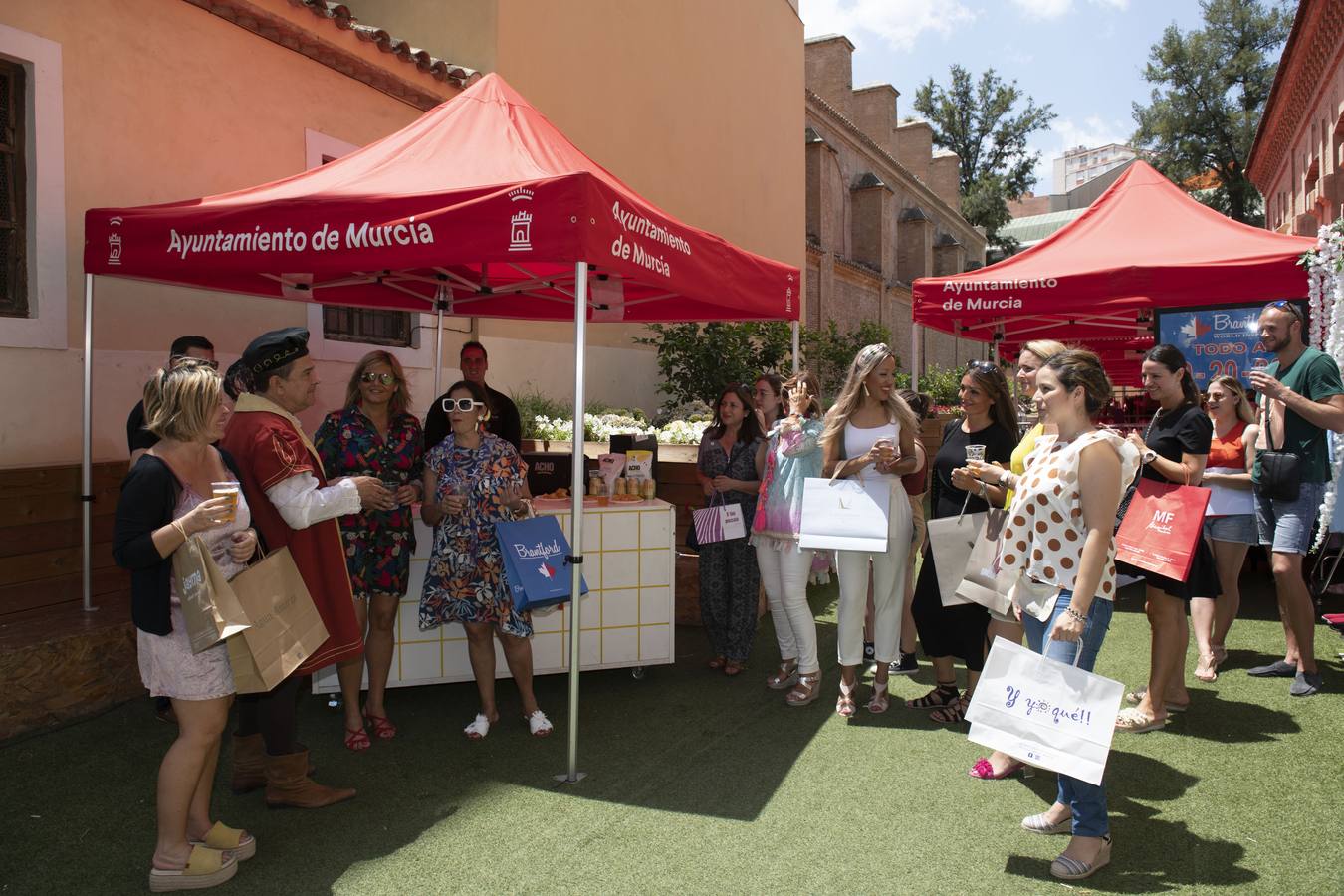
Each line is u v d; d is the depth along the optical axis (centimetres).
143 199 575
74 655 441
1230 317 662
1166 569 400
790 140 1662
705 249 494
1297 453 475
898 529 461
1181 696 467
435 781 389
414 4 908
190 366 296
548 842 336
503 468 439
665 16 1216
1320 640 584
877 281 2594
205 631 280
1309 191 1961
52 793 370
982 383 438
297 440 344
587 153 1044
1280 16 3494
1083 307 704
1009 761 392
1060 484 312
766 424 569
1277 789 373
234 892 300
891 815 358
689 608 664
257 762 376
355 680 424
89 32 541
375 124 766
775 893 301
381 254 385
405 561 437
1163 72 3691
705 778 394
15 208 507
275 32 661
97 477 514
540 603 398
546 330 977
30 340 504
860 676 547
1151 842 333
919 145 3431
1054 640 302
